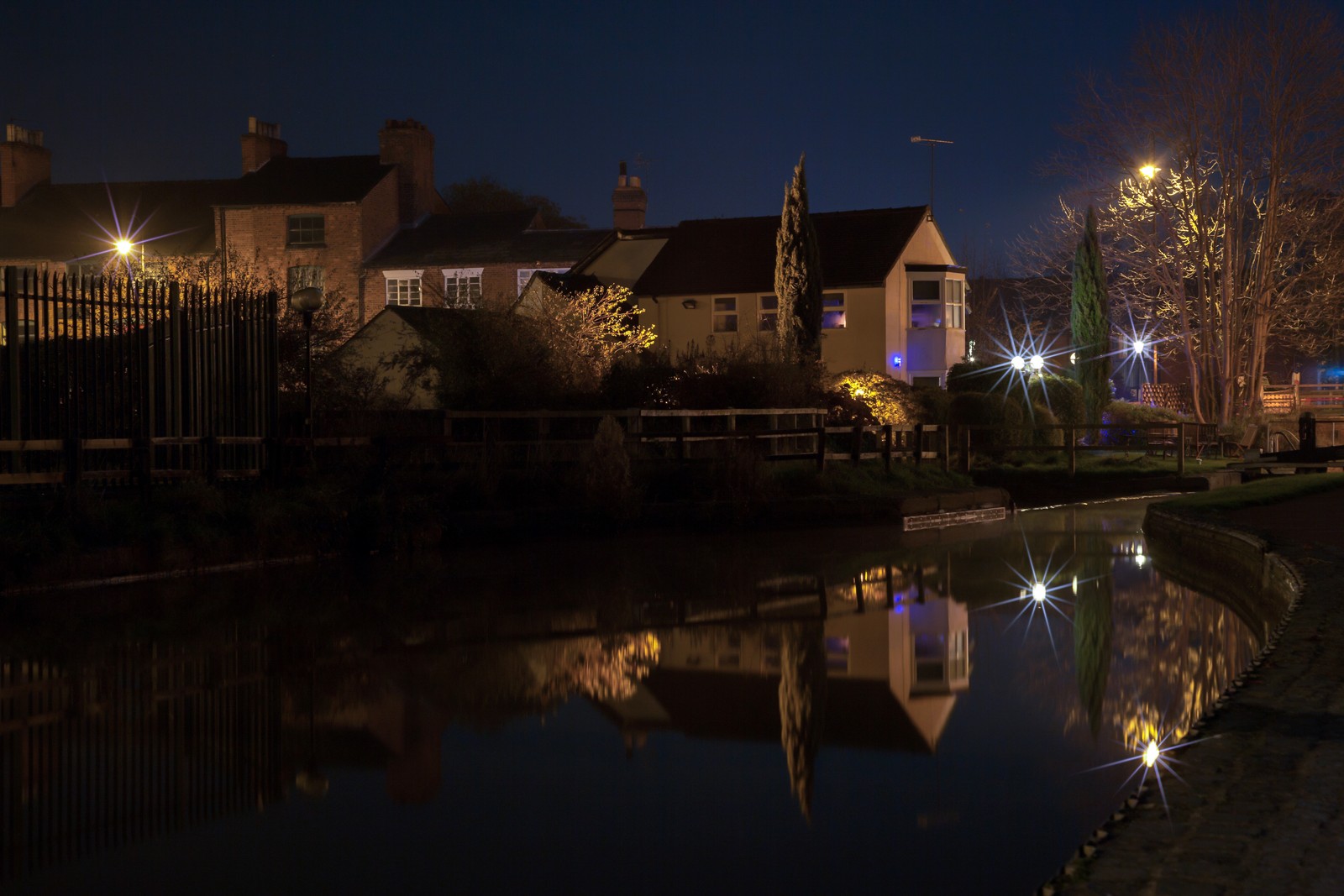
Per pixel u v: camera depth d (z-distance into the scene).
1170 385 48.47
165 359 14.20
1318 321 42.22
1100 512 22.50
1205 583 12.76
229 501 14.17
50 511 12.54
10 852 4.95
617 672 8.38
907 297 41.88
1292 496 19.36
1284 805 4.16
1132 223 40.44
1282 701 5.70
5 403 12.66
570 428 20.91
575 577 13.09
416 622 10.27
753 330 40.22
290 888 4.59
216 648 9.12
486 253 45.91
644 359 26.91
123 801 5.60
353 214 45.50
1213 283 39.81
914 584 12.68
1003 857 4.86
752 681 8.08
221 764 6.20
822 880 4.64
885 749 6.44
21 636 9.57
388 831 5.21
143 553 12.74
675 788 5.79
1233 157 39.00
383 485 15.89
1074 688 7.82
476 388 21.28
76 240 46.91
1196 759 4.76
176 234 47.38
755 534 17.73
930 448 25.64
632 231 44.88
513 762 6.27
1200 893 3.43
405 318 28.78
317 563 14.08
